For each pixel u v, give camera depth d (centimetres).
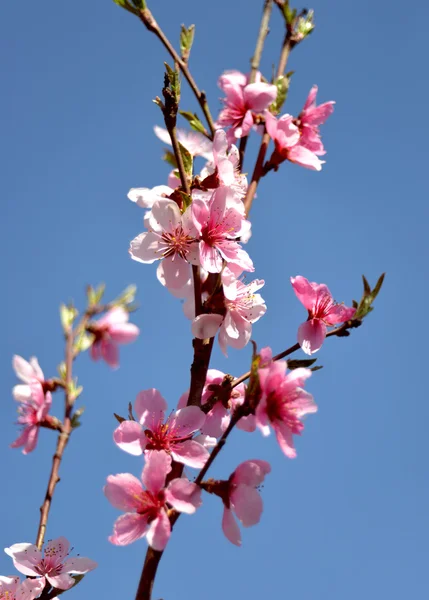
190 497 104
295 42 122
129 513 104
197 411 107
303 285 112
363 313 111
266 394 104
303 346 111
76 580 110
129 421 106
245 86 120
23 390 121
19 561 110
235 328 110
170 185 119
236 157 111
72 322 129
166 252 109
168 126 109
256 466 104
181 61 116
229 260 109
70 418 122
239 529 104
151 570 103
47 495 118
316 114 120
